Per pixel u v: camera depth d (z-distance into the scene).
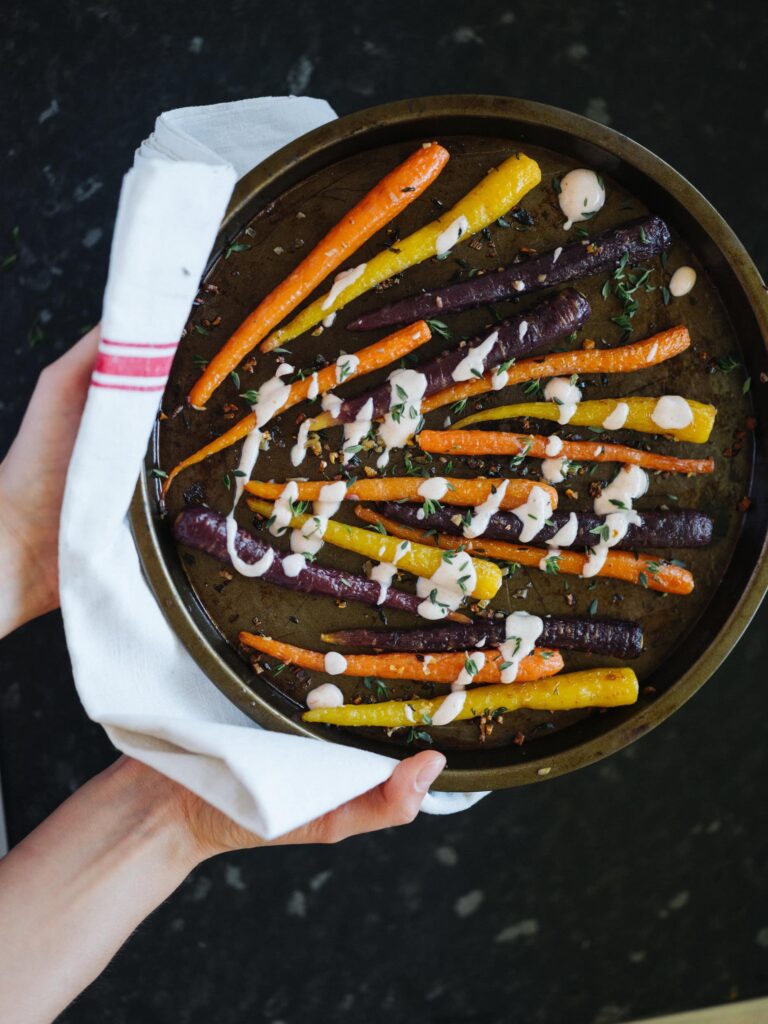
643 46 0.56
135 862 0.47
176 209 0.39
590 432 0.46
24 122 0.55
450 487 0.45
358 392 0.45
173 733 0.42
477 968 0.60
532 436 0.46
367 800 0.45
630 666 0.47
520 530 0.46
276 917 0.60
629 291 0.45
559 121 0.43
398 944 0.60
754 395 0.46
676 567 0.46
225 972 0.60
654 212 0.45
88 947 0.46
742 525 0.46
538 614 0.47
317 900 0.60
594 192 0.45
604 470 0.46
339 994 0.60
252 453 0.45
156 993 0.59
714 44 0.56
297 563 0.45
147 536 0.43
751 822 0.60
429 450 0.45
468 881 0.60
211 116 0.49
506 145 0.45
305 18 0.56
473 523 0.45
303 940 0.60
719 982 0.60
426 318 0.45
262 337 0.45
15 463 0.47
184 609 0.44
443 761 0.44
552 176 0.45
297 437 0.46
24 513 0.49
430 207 0.45
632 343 0.45
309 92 0.56
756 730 0.59
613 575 0.46
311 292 0.45
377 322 0.45
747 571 0.45
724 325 0.46
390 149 0.45
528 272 0.44
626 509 0.46
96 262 0.56
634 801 0.60
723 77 0.56
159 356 0.41
